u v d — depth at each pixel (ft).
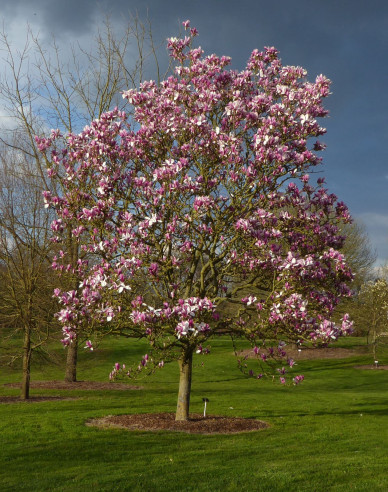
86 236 45.27
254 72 48.24
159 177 38.32
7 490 28.66
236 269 42.78
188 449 38.40
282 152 39.37
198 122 40.75
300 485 30.25
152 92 44.91
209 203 37.24
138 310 35.24
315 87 42.42
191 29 49.19
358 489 29.66
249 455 37.19
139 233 39.55
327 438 44.24
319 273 39.91
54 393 72.54
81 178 41.83
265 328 39.60
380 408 64.18
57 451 37.17
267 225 40.68
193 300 33.86
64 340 37.17
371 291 137.90
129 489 28.99
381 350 137.18
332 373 108.88
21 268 67.87
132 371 41.57
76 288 44.32
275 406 62.64
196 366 115.85
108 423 47.83
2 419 49.47
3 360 75.15
